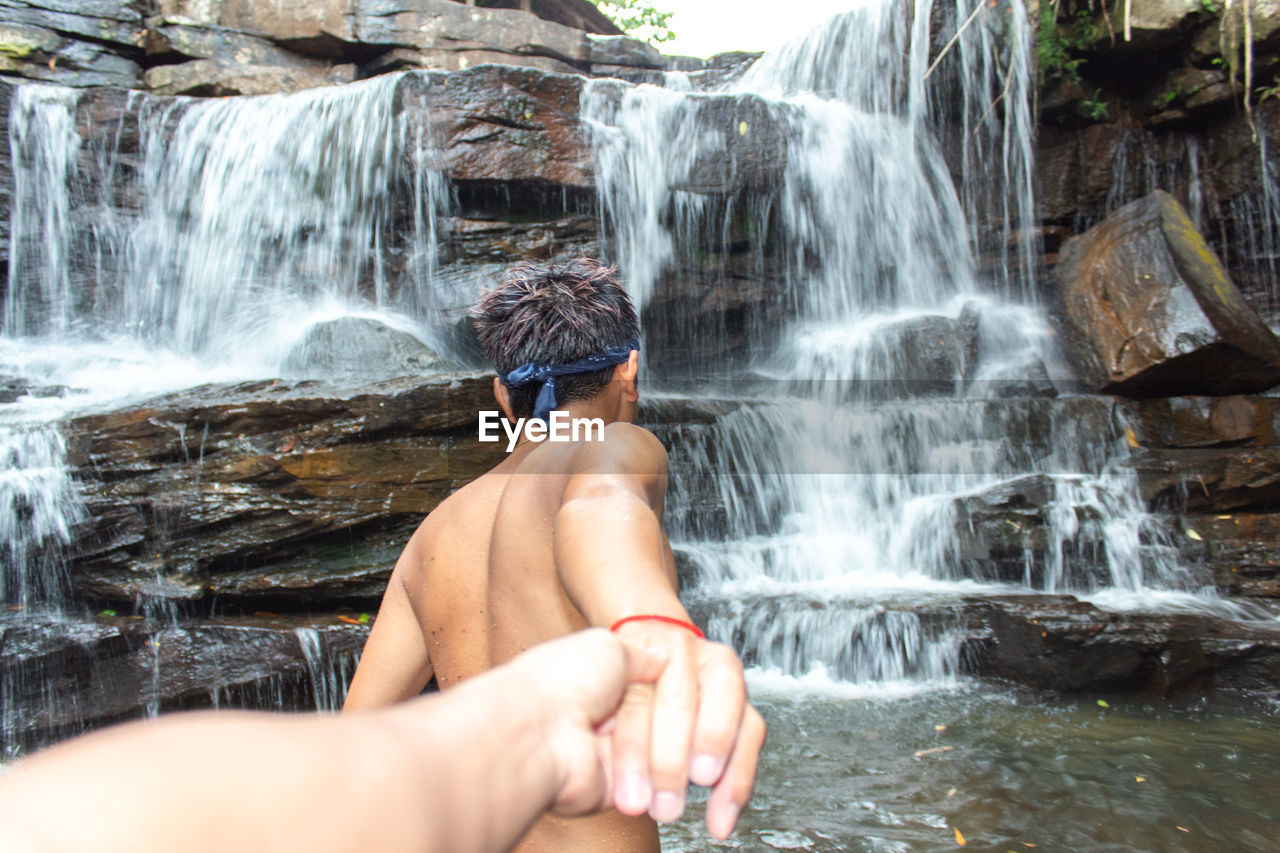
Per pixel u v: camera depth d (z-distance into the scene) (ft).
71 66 37.27
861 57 39.01
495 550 4.17
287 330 30.22
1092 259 31.24
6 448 17.44
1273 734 14.76
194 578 17.24
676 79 48.55
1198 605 20.36
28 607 16.96
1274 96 35.09
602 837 3.81
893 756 13.73
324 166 31.53
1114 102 38.63
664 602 2.16
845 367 32.60
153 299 31.76
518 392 4.57
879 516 25.05
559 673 1.50
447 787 1.11
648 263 33.14
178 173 32.53
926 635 18.25
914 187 37.58
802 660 18.65
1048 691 17.02
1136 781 12.64
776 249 35.42
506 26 44.21
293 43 41.06
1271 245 35.73
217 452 17.94
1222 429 25.18
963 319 32.99
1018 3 36.19
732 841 10.81
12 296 30.50
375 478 18.33
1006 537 21.97
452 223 30.73
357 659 16.61
